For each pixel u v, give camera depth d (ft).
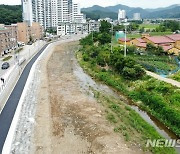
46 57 337.52
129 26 532.32
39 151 101.19
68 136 112.57
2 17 563.07
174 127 120.98
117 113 138.00
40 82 204.64
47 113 138.51
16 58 296.51
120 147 102.53
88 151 100.48
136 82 186.19
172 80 175.83
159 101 143.84
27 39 493.77
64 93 175.32
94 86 195.93
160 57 269.85
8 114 136.46
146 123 126.82
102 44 376.89
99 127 119.75
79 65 280.72
